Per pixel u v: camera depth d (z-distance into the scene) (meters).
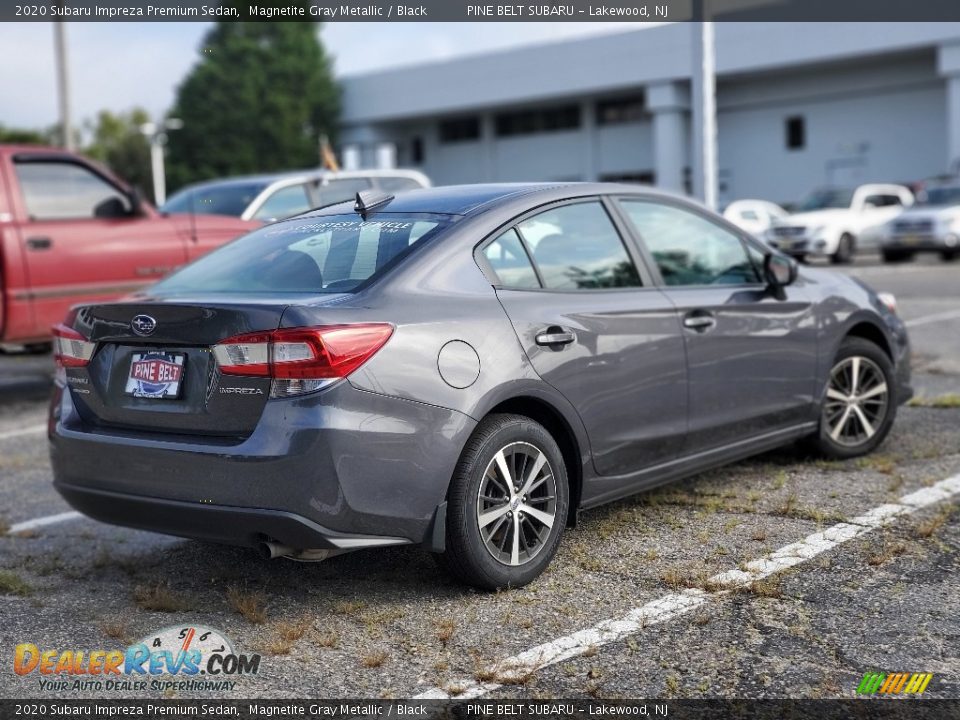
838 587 3.87
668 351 4.53
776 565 4.11
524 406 4.15
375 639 3.62
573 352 4.16
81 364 4.08
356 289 3.82
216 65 54.53
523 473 4.02
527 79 40.88
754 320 4.96
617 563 4.22
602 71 38.75
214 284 4.22
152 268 8.99
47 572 4.48
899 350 5.91
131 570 4.45
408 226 4.18
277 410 3.56
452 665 3.39
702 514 4.79
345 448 3.54
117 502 3.91
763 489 5.14
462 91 42.88
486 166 46.25
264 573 4.34
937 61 34.72
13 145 8.51
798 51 35.09
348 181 10.88
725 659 3.34
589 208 4.58
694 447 4.73
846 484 5.17
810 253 23.70
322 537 3.57
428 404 3.70
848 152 37.25
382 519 3.64
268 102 53.34
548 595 3.92
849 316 5.52
